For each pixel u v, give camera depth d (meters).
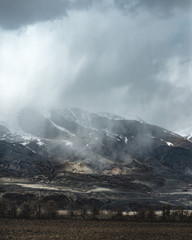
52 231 138.75
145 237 129.62
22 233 130.62
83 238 122.75
